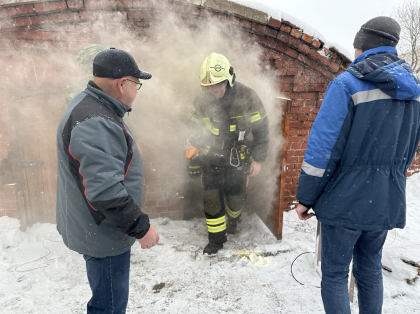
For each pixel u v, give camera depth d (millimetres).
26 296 2377
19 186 3217
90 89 1536
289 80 3453
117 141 1441
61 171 1522
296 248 3061
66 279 2586
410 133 1658
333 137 1615
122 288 1679
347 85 1602
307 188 1721
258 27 3160
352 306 2295
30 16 2873
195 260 2887
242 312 2271
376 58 1618
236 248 3072
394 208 1697
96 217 1497
